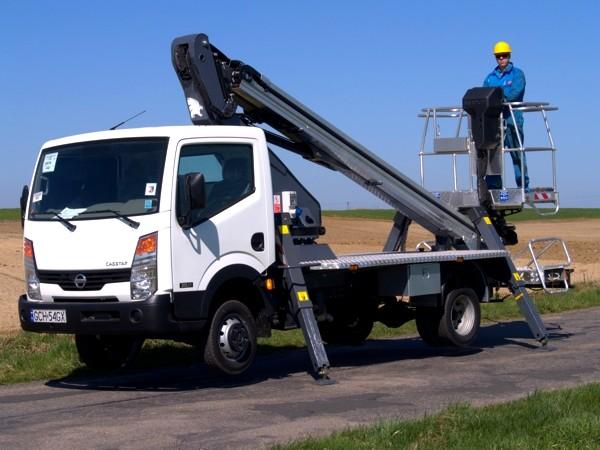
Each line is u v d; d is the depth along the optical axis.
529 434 7.41
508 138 13.86
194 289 9.79
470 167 13.84
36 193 10.52
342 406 9.20
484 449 6.93
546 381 10.70
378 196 12.97
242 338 10.31
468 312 13.20
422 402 9.41
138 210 9.73
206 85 10.77
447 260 12.63
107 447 7.55
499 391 10.06
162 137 9.93
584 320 17.80
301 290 10.84
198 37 10.77
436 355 13.29
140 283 9.57
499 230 14.22
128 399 9.83
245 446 7.48
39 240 10.27
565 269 14.55
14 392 10.44
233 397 9.81
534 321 13.70
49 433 8.12
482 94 13.32
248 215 10.44
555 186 13.65
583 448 7.00
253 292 10.63
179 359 12.56
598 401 8.55
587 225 67.94
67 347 12.67
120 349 11.77
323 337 13.53
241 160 10.52
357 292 12.64
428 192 13.37
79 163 10.30
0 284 22.55
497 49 14.14
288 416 8.70
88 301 9.87
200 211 9.98
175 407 9.26
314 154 12.30
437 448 6.99
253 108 11.59
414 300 12.95
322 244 11.52
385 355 13.43
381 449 6.97
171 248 9.62
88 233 9.87
